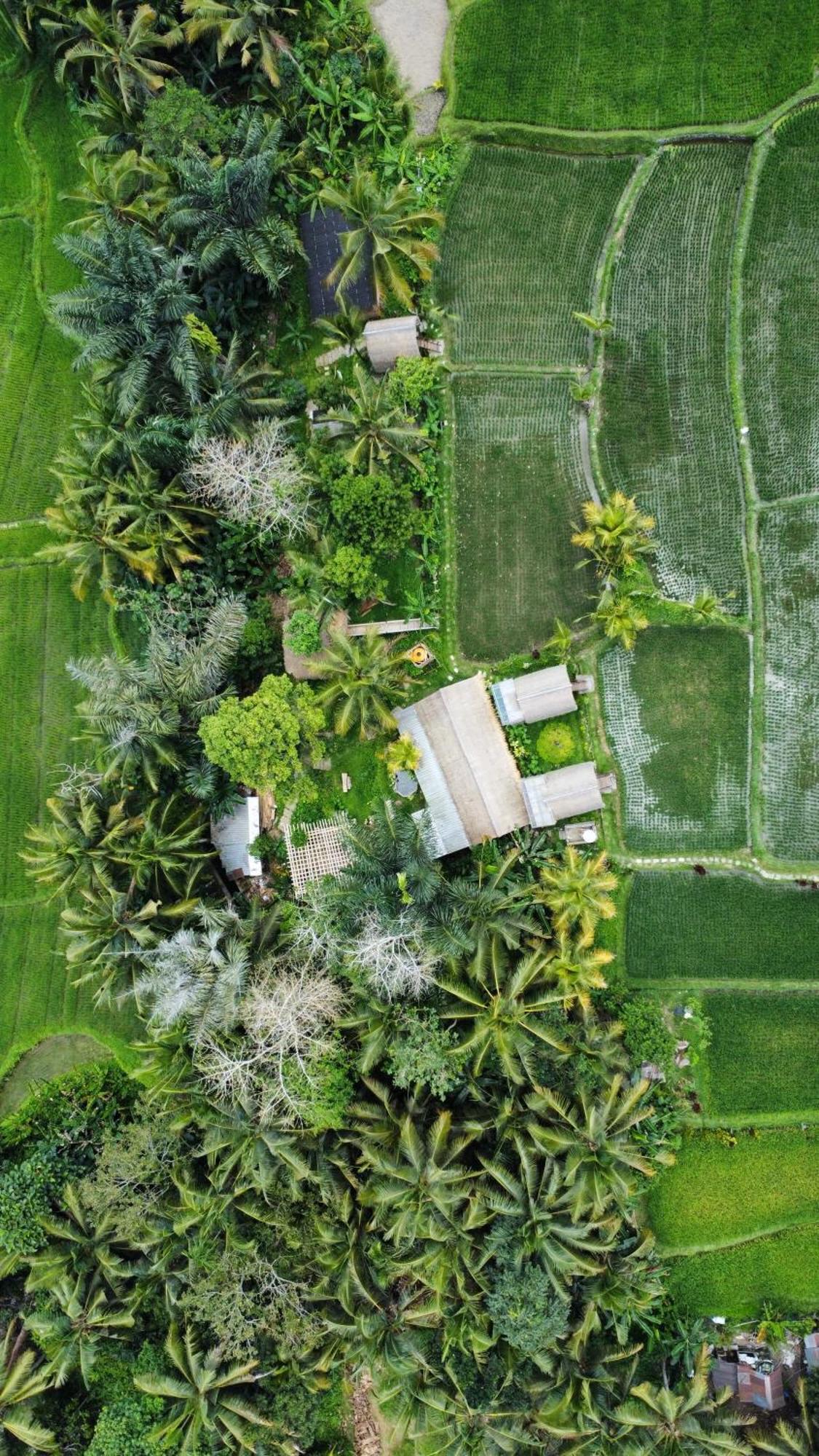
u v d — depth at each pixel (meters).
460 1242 20.66
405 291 23.61
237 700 22.28
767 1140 24.91
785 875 24.69
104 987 22.92
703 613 24.02
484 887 21.84
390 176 24.70
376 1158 20.55
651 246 24.81
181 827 23.05
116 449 22.78
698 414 24.88
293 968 21.98
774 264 24.52
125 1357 24.34
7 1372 23.81
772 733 24.81
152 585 24.58
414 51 24.77
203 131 22.55
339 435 23.75
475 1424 21.75
